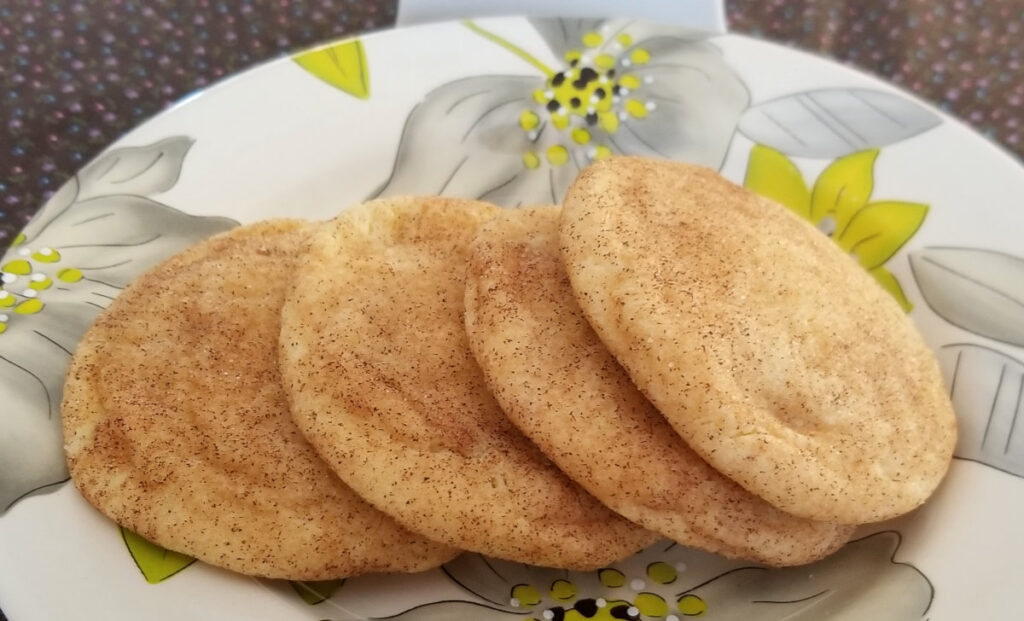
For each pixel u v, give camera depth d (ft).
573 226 0.55
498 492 0.52
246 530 0.51
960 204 0.72
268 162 0.74
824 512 0.51
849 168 0.75
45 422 0.54
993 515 0.54
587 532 0.52
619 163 0.61
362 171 0.76
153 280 0.62
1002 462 0.57
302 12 0.95
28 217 0.75
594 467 0.50
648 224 0.57
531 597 0.56
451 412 0.54
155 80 0.87
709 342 0.51
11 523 0.50
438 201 0.67
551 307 0.56
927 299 0.68
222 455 0.53
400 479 0.51
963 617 0.50
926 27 0.97
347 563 0.52
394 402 0.54
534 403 0.51
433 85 0.79
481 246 0.59
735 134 0.78
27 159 0.79
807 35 0.96
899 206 0.73
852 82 0.80
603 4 0.92
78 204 0.67
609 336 0.51
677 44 0.83
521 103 0.80
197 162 0.72
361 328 0.57
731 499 0.51
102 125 0.82
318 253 0.60
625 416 0.52
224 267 0.64
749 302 0.55
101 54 0.88
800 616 0.55
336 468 0.52
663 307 0.52
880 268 0.71
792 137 0.78
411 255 0.63
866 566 0.56
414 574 0.56
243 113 0.75
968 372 0.62
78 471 0.52
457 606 0.55
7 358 0.57
